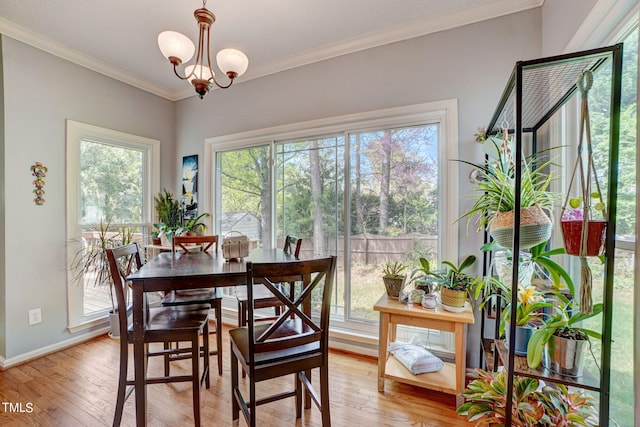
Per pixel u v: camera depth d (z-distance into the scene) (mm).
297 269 1318
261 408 1785
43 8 2039
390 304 1960
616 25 1172
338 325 2588
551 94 1427
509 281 1549
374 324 2447
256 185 3037
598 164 1357
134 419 1679
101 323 2844
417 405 1812
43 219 2455
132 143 3141
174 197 3547
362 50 2459
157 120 3379
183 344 2664
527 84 1313
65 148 2592
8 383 2041
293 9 2055
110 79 2936
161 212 3230
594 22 1240
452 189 2146
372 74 2428
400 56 2324
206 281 1432
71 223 2635
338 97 2564
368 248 2498
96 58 2713
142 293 1402
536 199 1262
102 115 2869
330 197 2664
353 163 2547
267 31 2309
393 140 2402
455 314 1786
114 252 1486
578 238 1021
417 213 2326
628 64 1152
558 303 1417
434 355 2145
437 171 2254
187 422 1650
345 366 2271
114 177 3039
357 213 2535
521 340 1253
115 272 1431
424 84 2248
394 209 2404
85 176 2791
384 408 1782
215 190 3305
